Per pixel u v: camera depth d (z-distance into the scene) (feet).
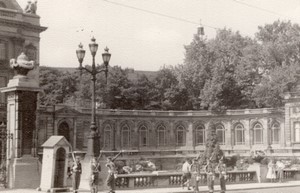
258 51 282.56
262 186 113.70
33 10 224.12
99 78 301.84
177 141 286.87
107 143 264.11
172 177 107.76
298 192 101.14
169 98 312.71
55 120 240.12
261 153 240.12
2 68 210.18
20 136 94.63
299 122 239.30
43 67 331.98
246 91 290.56
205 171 120.47
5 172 95.96
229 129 278.46
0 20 209.46
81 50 103.81
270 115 260.42
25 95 96.22
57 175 90.68
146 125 280.10
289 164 194.80
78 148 249.14
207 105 290.15
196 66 312.09
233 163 225.56
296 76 251.60
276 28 284.00
